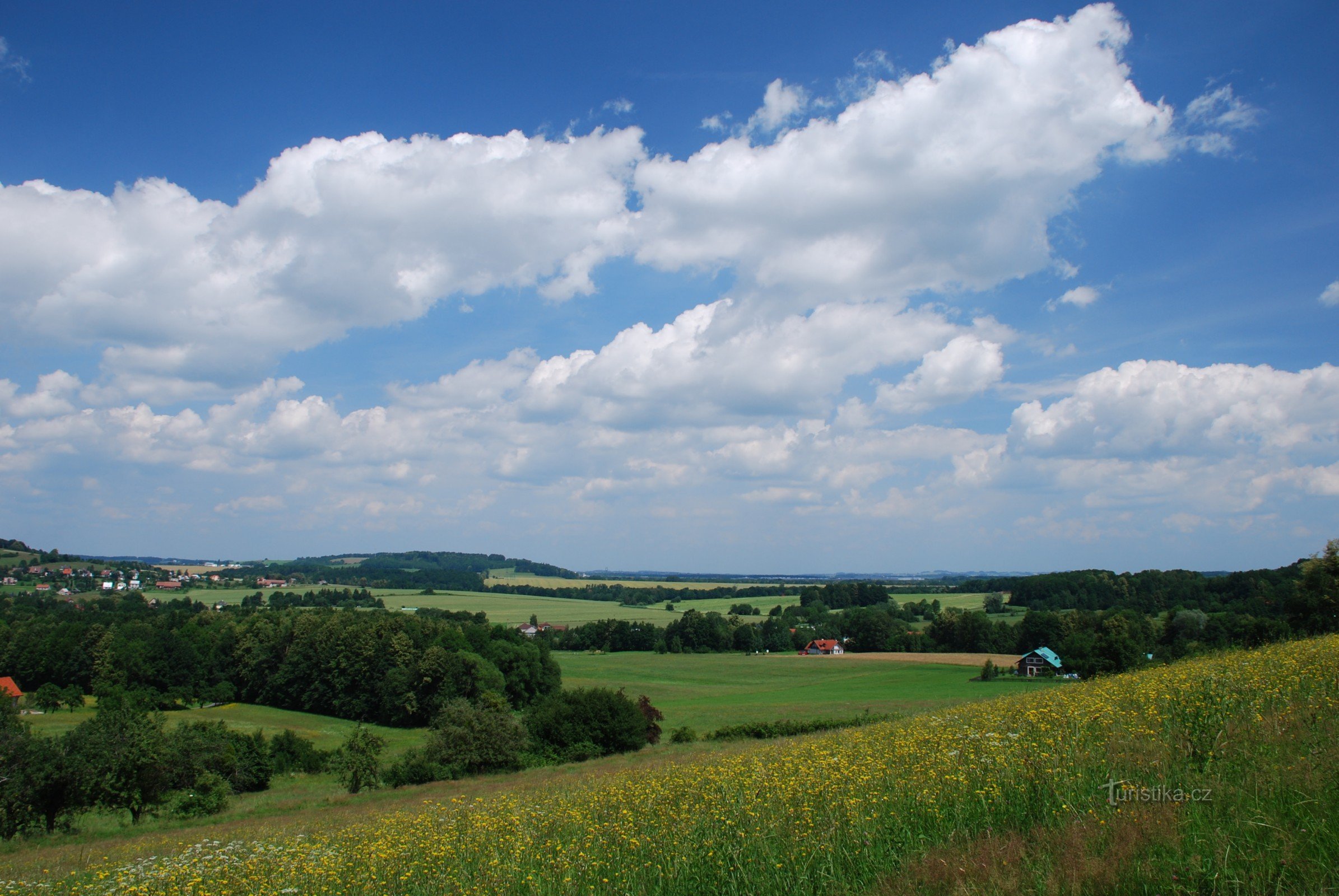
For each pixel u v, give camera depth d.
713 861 7.16
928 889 5.88
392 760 52.12
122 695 71.62
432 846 10.30
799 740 25.41
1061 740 9.22
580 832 9.66
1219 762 7.48
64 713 70.69
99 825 34.91
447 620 102.94
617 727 47.66
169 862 11.76
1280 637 33.31
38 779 32.31
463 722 45.38
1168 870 5.41
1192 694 9.97
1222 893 5.11
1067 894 5.34
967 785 7.93
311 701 81.62
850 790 8.49
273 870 10.84
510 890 7.85
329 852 11.30
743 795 9.46
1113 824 6.33
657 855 7.68
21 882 12.54
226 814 36.22
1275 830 5.69
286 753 55.38
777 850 7.16
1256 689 9.95
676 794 10.40
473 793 31.41
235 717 75.75
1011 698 18.28
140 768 36.09
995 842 6.48
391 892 8.82
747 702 72.88
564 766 44.66
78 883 11.83
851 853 6.84
